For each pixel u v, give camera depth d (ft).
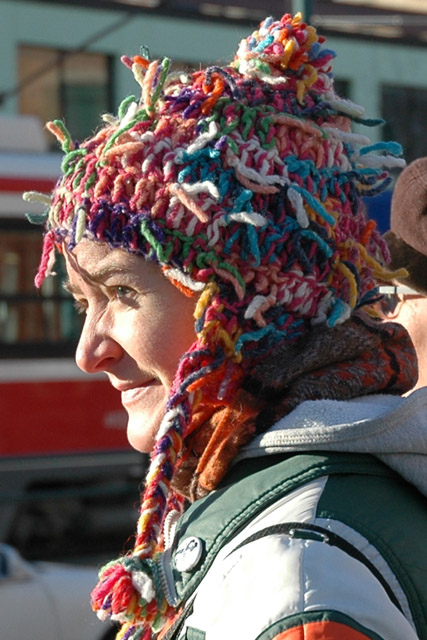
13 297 38.22
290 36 6.57
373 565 5.35
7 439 37.88
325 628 4.99
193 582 5.68
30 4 60.95
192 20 60.64
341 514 5.51
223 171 6.21
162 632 6.07
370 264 6.76
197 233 6.16
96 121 63.00
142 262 6.33
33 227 38.60
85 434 39.27
